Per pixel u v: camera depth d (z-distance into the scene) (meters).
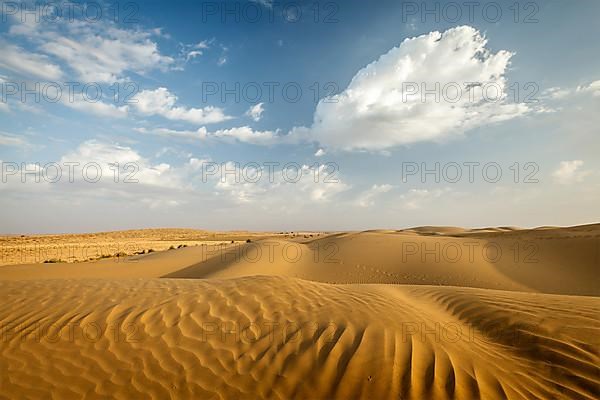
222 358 5.12
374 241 23.61
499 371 4.74
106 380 4.75
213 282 8.81
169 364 5.03
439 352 5.08
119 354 5.23
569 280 16.48
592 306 6.95
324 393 4.42
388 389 4.40
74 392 4.54
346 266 19.34
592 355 4.91
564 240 22.23
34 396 4.47
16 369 4.92
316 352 5.11
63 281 9.12
